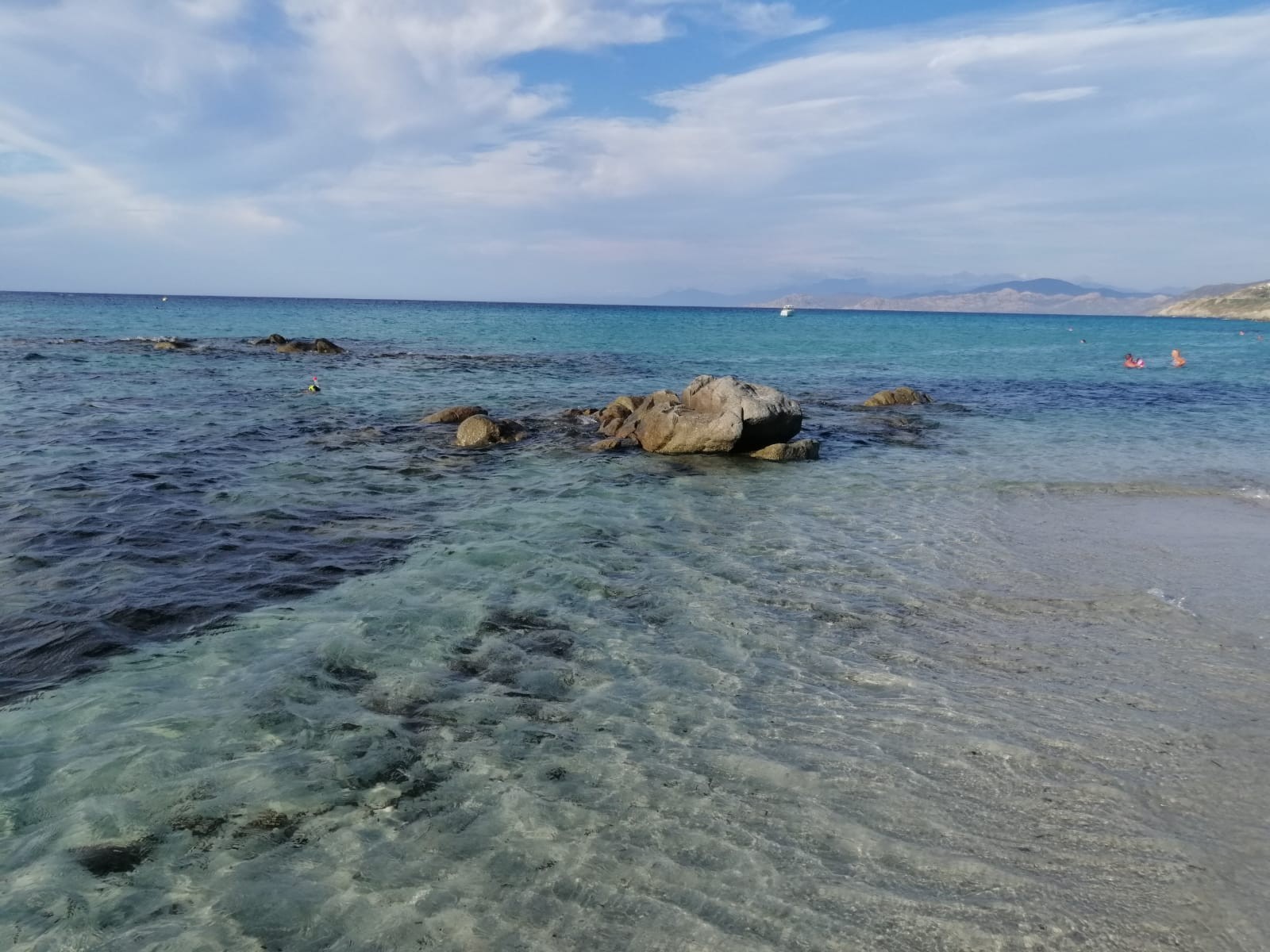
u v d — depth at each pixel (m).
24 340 47.72
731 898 4.75
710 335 84.31
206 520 12.12
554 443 20.06
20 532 11.10
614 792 5.79
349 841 5.20
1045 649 8.34
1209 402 31.64
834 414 27.11
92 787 5.65
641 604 9.41
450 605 9.14
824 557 11.36
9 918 4.48
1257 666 7.96
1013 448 21.00
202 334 62.91
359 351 49.41
